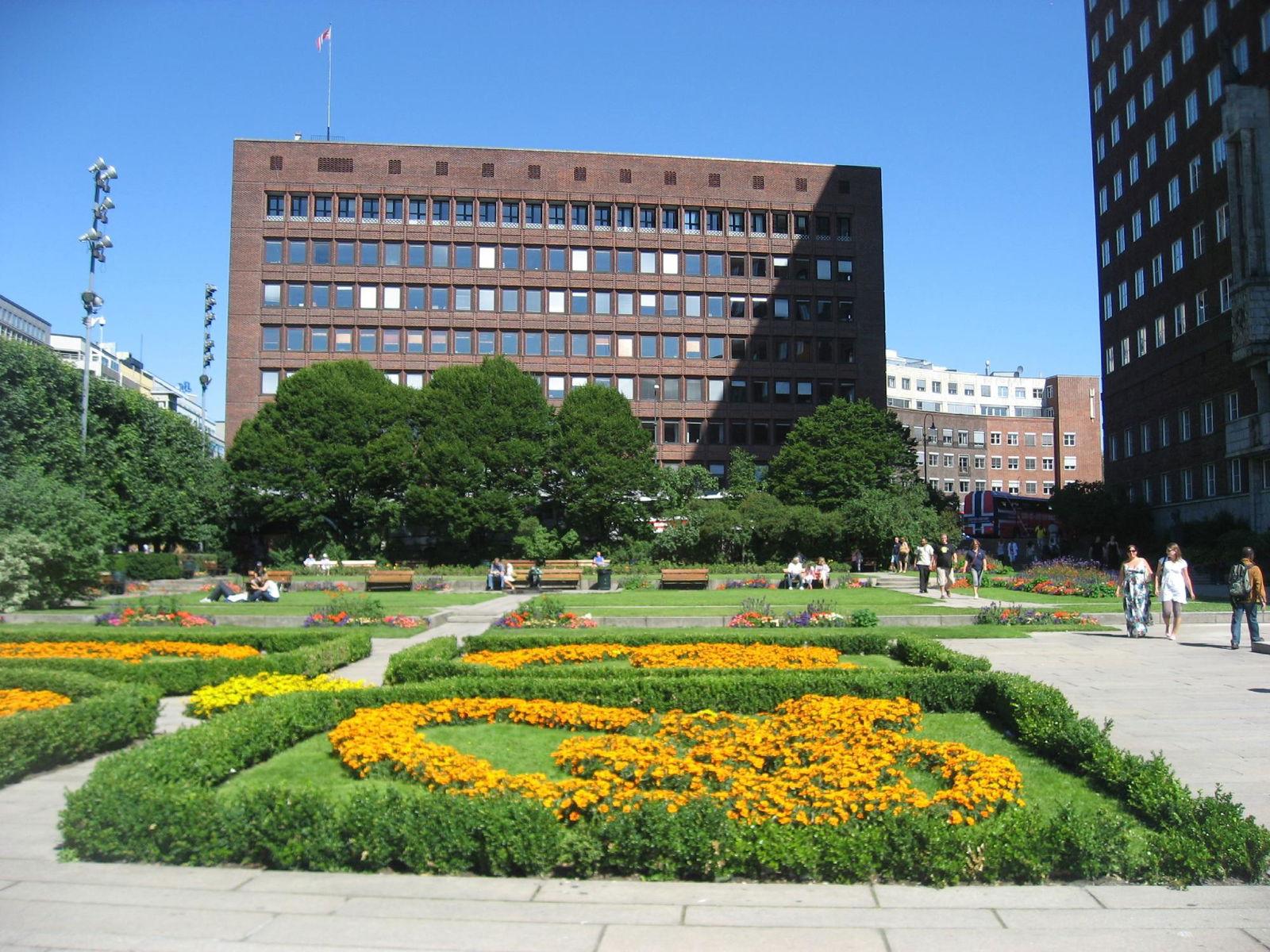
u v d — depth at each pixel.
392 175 74.44
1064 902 5.91
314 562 49.81
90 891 6.11
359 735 9.22
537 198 76.00
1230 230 43.03
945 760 8.59
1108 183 62.62
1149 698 12.57
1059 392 125.62
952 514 63.44
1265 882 6.23
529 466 58.47
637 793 7.05
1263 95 41.22
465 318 74.44
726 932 5.43
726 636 17.61
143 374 130.62
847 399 71.12
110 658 15.38
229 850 6.63
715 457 76.75
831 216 80.00
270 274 72.69
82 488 40.81
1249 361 41.69
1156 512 54.84
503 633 18.80
